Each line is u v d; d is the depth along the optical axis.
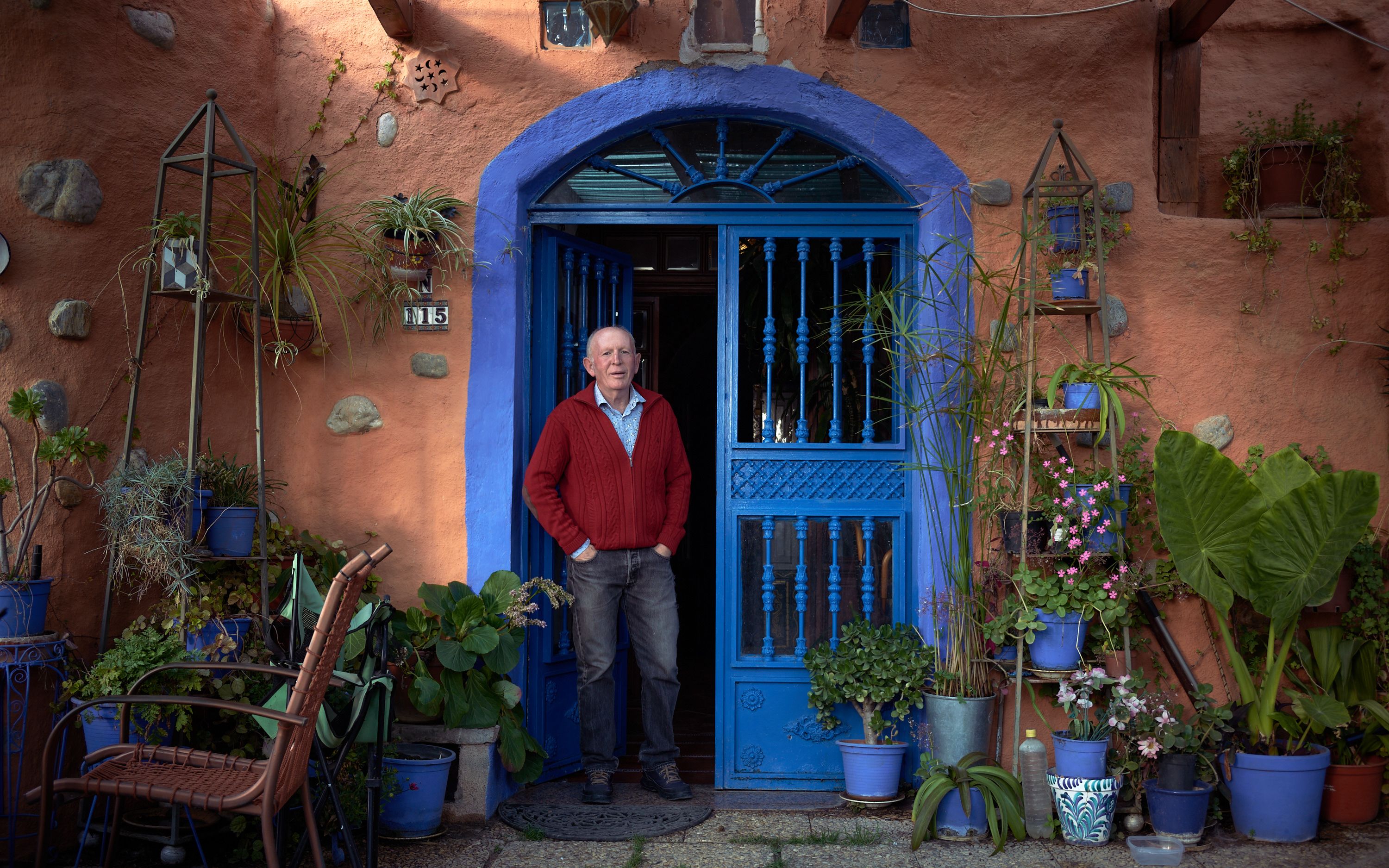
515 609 3.59
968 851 3.23
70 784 2.39
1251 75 4.29
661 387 7.52
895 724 3.79
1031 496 3.56
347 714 2.83
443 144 3.90
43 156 3.25
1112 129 3.84
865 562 3.99
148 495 2.99
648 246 5.49
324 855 2.88
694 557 7.53
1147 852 3.09
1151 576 3.65
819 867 3.08
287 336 3.87
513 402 3.86
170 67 3.60
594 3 3.55
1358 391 3.79
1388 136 4.06
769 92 3.87
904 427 3.90
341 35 3.91
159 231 3.24
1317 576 3.30
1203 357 3.80
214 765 2.53
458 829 3.48
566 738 4.18
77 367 3.30
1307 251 3.81
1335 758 3.51
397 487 3.86
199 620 3.07
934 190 3.86
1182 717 3.52
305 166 3.90
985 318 3.81
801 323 4.06
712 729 5.15
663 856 3.18
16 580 2.97
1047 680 3.49
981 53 3.87
